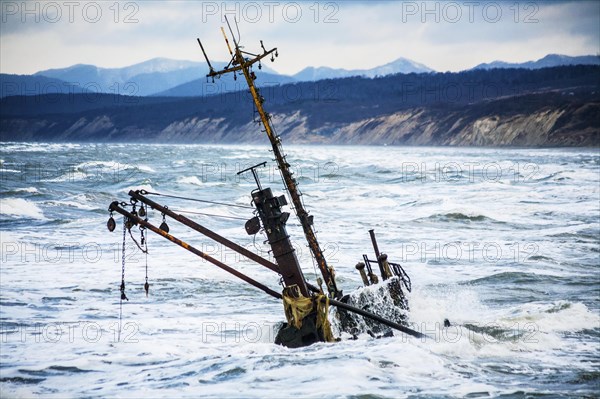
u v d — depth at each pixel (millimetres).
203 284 80000
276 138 58219
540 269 89750
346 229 131250
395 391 40500
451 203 167125
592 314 64438
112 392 42094
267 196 53656
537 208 163750
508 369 46781
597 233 122750
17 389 43250
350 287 80688
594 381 44312
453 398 39781
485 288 78625
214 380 43281
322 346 50250
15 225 130625
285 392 40281
